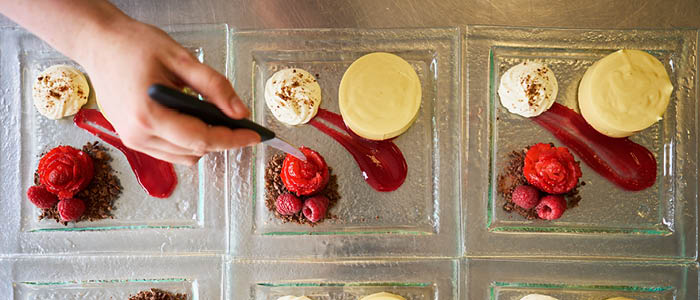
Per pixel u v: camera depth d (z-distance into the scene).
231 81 0.55
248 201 0.55
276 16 0.55
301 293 0.55
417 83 0.54
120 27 0.41
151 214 0.56
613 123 0.52
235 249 0.55
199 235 0.56
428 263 0.54
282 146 0.50
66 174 0.54
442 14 0.55
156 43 0.41
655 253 0.54
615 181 0.55
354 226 0.55
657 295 0.54
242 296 0.55
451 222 0.54
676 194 0.54
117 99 0.40
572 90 0.55
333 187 0.55
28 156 0.57
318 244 0.55
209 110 0.39
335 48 0.55
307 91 0.55
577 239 0.54
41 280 0.56
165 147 0.42
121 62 0.40
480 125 0.55
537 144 0.55
